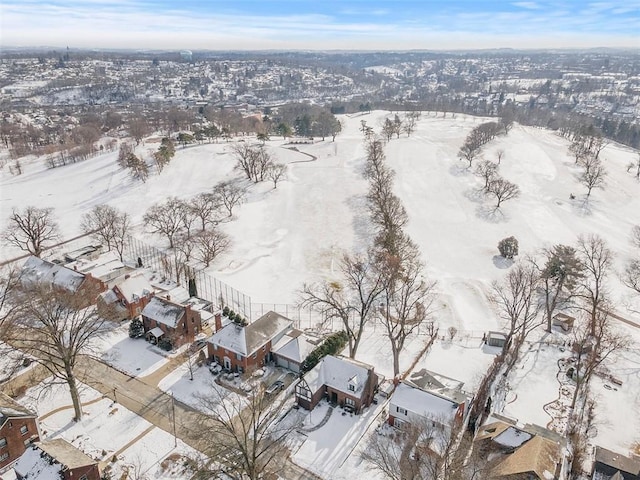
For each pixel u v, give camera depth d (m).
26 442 49.47
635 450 53.66
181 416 55.91
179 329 69.00
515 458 45.94
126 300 75.38
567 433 55.41
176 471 48.09
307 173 157.25
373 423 55.88
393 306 83.12
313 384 57.53
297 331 70.44
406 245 99.38
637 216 127.50
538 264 100.50
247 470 43.28
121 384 61.25
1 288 83.94
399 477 45.22
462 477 43.38
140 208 129.88
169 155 165.38
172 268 95.00
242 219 123.38
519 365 68.94
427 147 179.00
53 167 176.38
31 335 69.00
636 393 63.41
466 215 125.88
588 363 64.75
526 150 174.50
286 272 97.12
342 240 111.38
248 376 62.84
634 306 86.25
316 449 51.62
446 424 50.56
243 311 81.12
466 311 84.25
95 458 49.38
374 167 150.38
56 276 80.50
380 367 67.44
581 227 119.62
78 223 120.81
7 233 110.06
